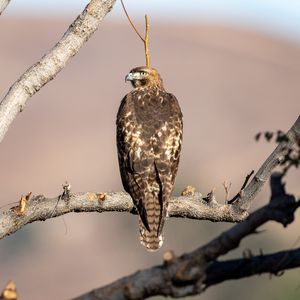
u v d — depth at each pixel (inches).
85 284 2186.3
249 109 4384.8
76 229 2349.9
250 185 337.4
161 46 5255.9
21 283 2103.8
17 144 3629.4
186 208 350.0
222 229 1300.4
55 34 5433.1
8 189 3353.8
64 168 3521.2
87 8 314.2
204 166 3388.3
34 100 4037.9
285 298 942.4
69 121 3912.4
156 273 225.6
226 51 5251.0
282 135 234.7
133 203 427.5
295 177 2135.8
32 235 2191.2
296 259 230.8
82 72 4574.3
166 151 436.5
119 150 444.8
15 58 5078.7
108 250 2240.4
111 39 5113.2
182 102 4441.4
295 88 4822.8
